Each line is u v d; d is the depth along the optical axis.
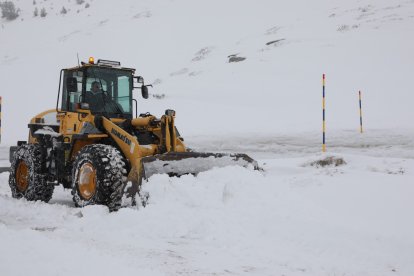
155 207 5.34
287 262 3.86
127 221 5.18
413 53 33.28
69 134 7.50
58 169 7.49
